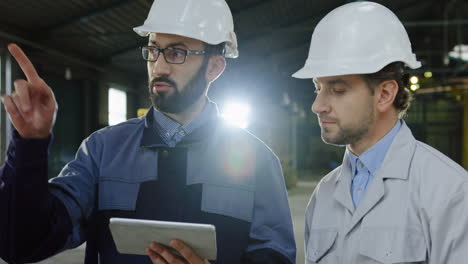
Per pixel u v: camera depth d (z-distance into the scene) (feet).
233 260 4.99
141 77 46.19
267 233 5.16
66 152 34.76
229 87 41.47
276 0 33.47
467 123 79.10
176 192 4.97
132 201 4.92
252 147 5.35
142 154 5.06
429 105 89.66
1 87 25.80
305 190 45.50
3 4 24.14
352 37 4.23
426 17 59.21
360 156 4.36
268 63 48.34
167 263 4.14
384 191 4.13
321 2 36.50
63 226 4.46
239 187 5.13
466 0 52.03
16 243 4.19
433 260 3.82
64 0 25.54
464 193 3.79
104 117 39.42
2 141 25.75
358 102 4.12
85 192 4.89
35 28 28.27
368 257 4.06
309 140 96.48
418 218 3.96
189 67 4.87
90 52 35.17
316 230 4.62
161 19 5.01
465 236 3.72
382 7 4.41
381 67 4.09
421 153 4.15
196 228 3.72
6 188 4.07
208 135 5.19
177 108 4.94
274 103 46.44
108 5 27.53
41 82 3.81
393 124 4.33
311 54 4.44
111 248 4.85
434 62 67.77
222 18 5.19
